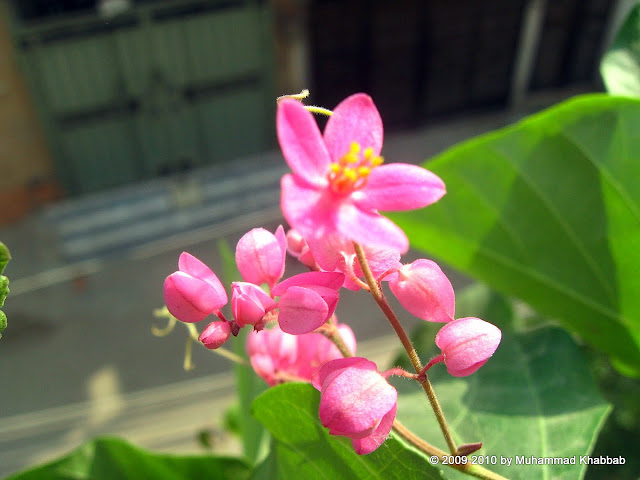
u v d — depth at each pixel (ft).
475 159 0.32
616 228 0.30
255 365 0.26
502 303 0.39
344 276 0.21
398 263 0.22
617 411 0.45
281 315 0.20
